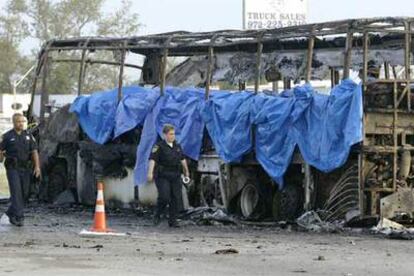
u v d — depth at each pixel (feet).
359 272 49.98
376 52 87.61
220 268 51.03
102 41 102.73
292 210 83.15
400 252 60.39
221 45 92.12
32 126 109.09
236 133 85.40
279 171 82.12
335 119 77.46
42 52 108.17
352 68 88.28
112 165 98.99
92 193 101.40
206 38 92.89
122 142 98.07
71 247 61.72
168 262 53.57
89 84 301.02
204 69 101.40
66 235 70.85
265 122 83.15
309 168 80.59
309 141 79.82
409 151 78.33
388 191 77.10
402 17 78.43
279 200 84.23
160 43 96.89
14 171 79.15
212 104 88.17
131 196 96.68
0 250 59.52
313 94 80.33
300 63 91.04
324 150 78.33
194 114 89.81
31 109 109.91
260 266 52.16
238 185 87.40
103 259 54.85
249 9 135.03
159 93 93.97
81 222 84.64
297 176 83.51
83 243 64.59
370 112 76.79
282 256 57.31
